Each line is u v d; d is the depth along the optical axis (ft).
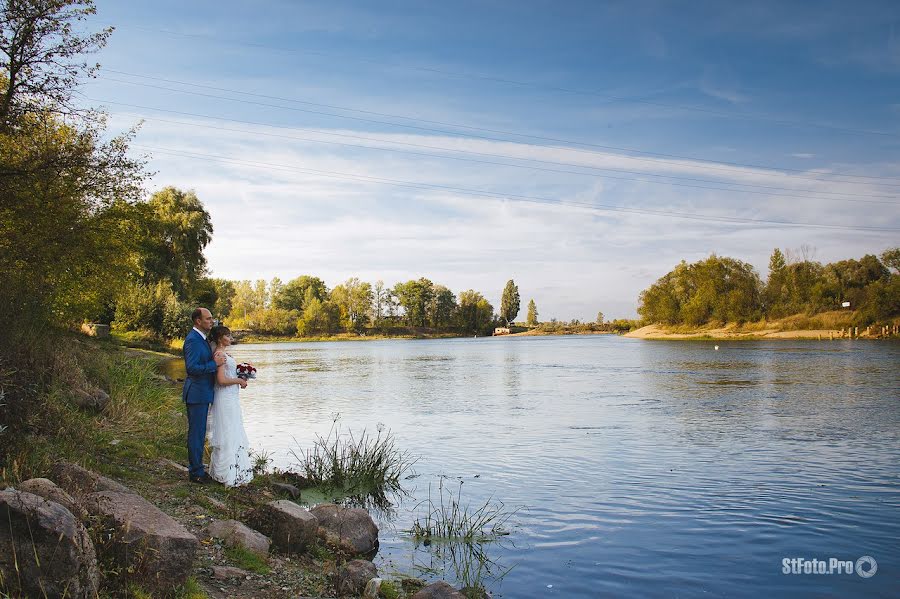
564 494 35.73
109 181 55.16
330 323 529.86
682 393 88.79
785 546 27.14
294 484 36.42
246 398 85.97
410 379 119.55
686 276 395.14
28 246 45.65
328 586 20.34
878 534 28.53
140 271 69.31
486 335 629.51
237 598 17.65
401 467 42.70
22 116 46.62
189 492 26.89
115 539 15.97
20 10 43.70
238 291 531.91
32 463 20.93
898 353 171.83
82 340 57.16
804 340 284.41
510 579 23.71
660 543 27.58
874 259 330.75
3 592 12.91
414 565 24.97
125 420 38.88
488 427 59.98
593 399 83.25
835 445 49.37
